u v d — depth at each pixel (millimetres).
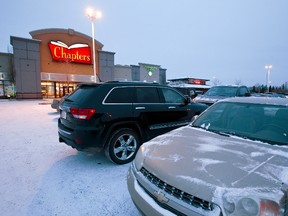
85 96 3645
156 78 44344
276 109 2660
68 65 30453
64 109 3906
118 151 3830
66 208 2523
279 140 2273
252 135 2480
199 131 2697
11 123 8328
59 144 5215
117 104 3775
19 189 2961
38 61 27578
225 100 3275
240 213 1315
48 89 29922
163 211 1618
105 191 2916
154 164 1923
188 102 5016
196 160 1822
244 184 1445
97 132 3502
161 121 4402
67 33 30172
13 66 28219
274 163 1721
